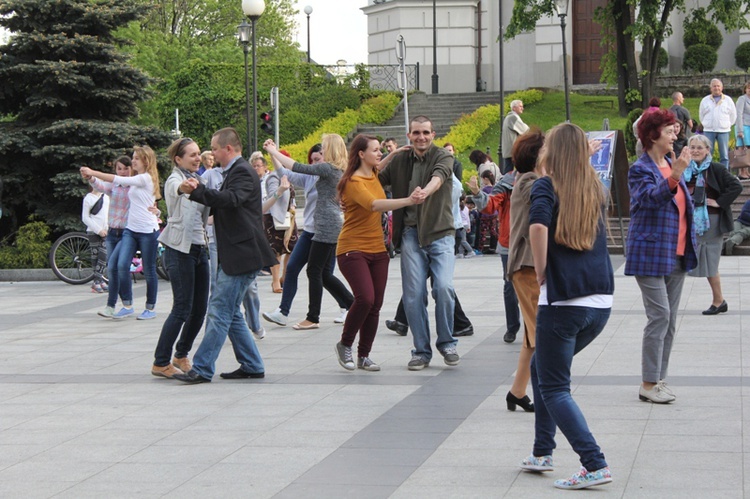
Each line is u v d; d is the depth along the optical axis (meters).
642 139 8.02
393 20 43.75
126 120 21.61
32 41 20.11
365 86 41.47
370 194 9.24
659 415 7.43
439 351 9.65
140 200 13.75
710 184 11.89
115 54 20.69
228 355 10.82
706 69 38.69
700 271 11.99
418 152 9.41
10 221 20.94
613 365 9.36
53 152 19.91
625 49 34.88
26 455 6.97
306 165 11.59
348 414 7.88
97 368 10.31
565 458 6.47
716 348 9.98
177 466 6.58
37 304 15.85
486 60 43.53
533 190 5.92
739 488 5.70
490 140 35.94
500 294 14.98
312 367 9.94
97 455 6.91
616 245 19.95
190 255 9.59
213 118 41.06
